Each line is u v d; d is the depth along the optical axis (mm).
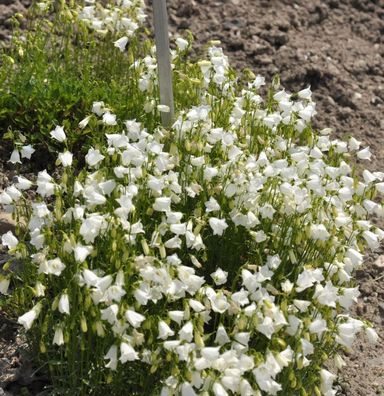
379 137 7434
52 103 6242
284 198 5016
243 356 4160
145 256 4426
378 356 5551
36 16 7527
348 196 5145
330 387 4672
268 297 4332
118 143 4875
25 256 4613
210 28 8094
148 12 8086
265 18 8320
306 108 5625
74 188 4730
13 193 4875
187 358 4121
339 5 8773
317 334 4758
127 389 4676
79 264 4309
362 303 5926
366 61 8180
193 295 4777
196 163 5078
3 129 6266
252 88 5883
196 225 4879
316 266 5055
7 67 6414
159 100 5910
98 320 4242
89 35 6891
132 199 4914
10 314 5090
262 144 5527
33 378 4836
